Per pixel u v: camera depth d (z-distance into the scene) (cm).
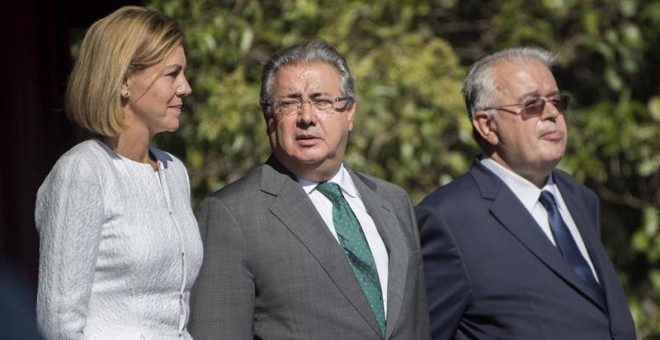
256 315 935
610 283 1112
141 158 871
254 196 952
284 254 930
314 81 963
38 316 780
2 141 1092
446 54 1745
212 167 1692
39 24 1128
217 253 927
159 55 845
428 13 1891
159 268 828
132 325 808
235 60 1655
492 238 1080
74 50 1415
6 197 1094
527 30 1847
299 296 923
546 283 1067
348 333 921
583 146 1836
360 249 965
